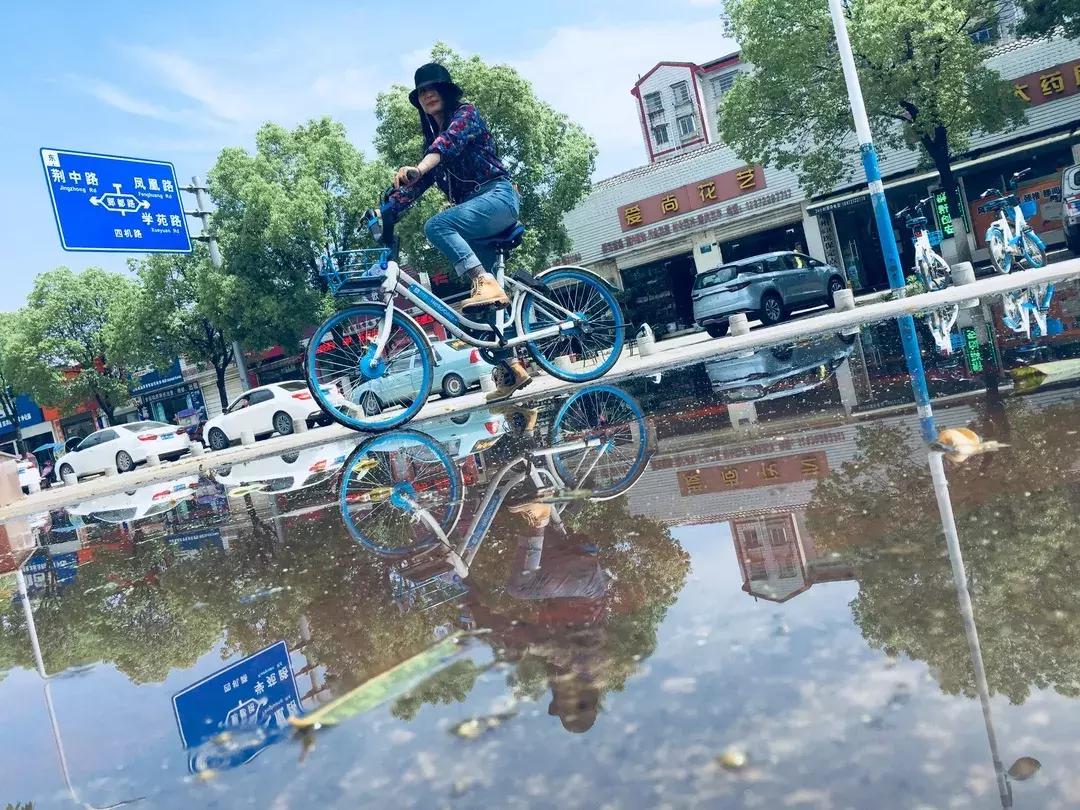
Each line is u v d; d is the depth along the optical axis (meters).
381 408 5.99
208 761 1.12
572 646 1.30
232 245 22.47
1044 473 1.86
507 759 0.96
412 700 1.20
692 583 1.53
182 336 26.94
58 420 38.31
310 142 22.81
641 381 7.45
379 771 0.99
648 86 37.56
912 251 21.80
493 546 2.22
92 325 30.80
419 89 5.14
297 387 17.52
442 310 5.35
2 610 2.78
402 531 2.74
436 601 1.74
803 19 15.97
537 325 5.85
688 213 24.06
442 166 5.07
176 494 6.32
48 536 5.07
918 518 1.69
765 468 2.64
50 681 1.72
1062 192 12.66
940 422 2.84
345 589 2.04
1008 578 1.25
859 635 1.14
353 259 5.18
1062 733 0.81
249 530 3.42
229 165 22.38
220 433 17.80
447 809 0.88
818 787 0.79
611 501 2.58
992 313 7.31
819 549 1.60
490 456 4.32
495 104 20.34
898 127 20.88
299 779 1.01
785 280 16.20
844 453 2.62
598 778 0.88
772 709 0.96
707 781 0.84
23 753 1.29
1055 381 3.28
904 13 14.34
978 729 0.84
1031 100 19.72
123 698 1.50
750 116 17.69
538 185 21.66
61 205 15.87
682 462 3.11
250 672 1.50
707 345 12.41
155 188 17.12
